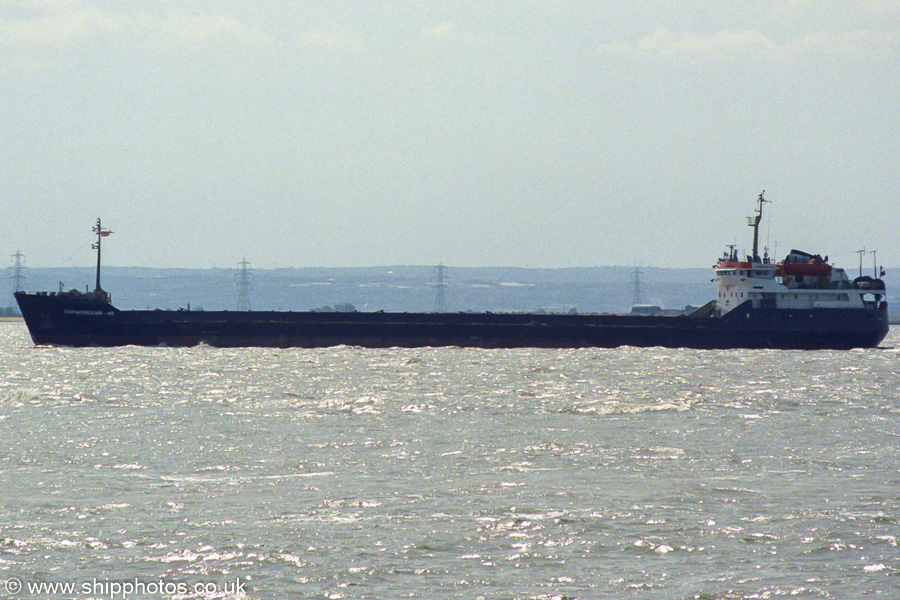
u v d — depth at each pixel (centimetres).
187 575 14325
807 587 13812
